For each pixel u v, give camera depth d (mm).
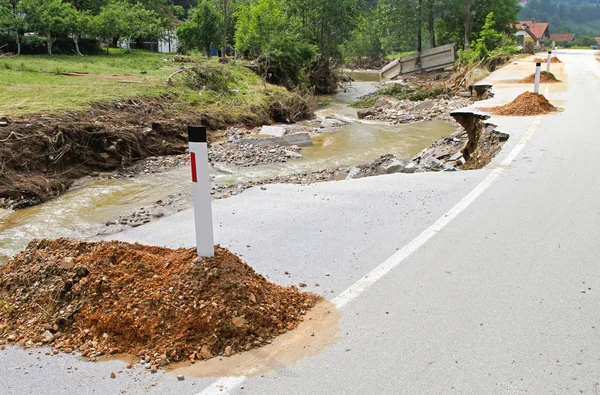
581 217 6473
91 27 35531
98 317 3883
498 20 48906
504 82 23078
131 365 3521
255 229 6422
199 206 4074
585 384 3303
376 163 13258
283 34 32562
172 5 69938
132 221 9070
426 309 4297
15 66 23500
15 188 10750
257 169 13906
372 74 56906
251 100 22438
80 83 20219
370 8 48938
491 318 4137
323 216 6863
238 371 3461
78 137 13383
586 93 18500
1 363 3590
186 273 4031
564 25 191000
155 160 14633
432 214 6750
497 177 8438
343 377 3398
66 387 3318
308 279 4914
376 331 3961
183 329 3709
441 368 3492
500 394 3225
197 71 23812
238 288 3969
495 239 5812
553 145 10539
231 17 40906
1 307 4195
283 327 3992
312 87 34312
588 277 4840
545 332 3918
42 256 4582
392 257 5398
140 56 37125
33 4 30469
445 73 42656
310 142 17734
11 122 12633
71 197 11211
